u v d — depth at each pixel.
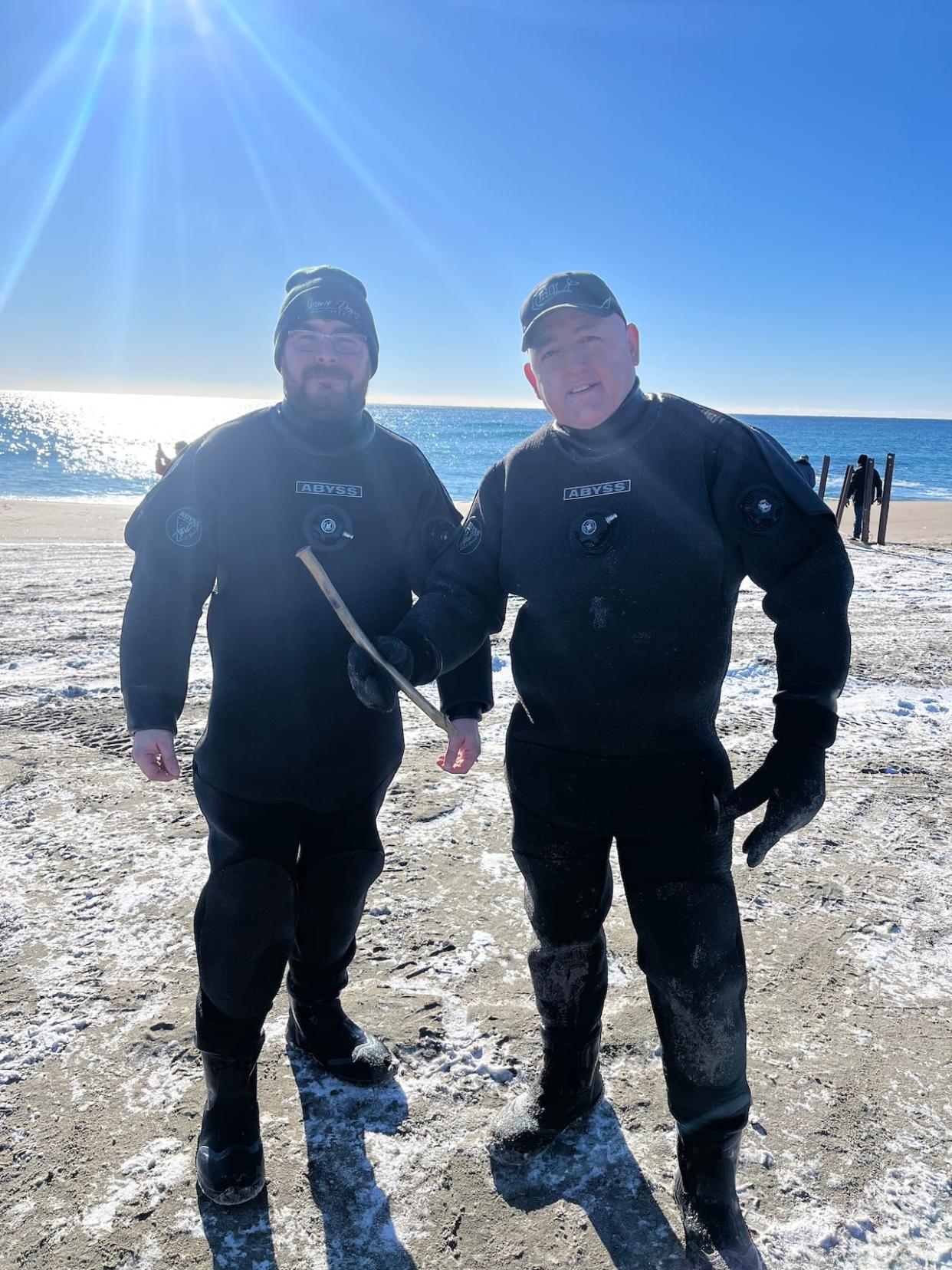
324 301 2.12
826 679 1.71
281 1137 2.23
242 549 2.14
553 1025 2.18
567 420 1.91
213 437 2.20
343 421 2.20
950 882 3.49
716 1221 1.85
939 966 2.94
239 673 2.15
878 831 3.94
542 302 1.87
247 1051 2.10
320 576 1.88
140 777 4.48
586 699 1.89
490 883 3.49
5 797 4.21
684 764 1.90
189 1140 2.22
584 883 2.04
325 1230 1.97
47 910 3.24
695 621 1.84
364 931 3.15
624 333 1.93
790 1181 2.08
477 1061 2.50
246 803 2.15
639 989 2.85
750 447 1.82
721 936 1.84
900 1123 2.26
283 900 2.13
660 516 1.83
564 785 1.97
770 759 1.73
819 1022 2.65
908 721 5.38
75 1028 2.61
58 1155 2.16
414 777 4.56
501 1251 1.92
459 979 2.87
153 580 2.10
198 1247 1.93
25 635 7.34
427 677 1.95
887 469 14.77
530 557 1.96
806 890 3.43
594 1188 2.08
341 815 2.27
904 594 9.56
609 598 1.85
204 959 2.09
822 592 1.73
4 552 12.90
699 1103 1.85
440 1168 2.14
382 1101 2.36
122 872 3.52
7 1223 1.98
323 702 2.15
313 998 2.46
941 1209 2.01
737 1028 1.84
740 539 1.79
